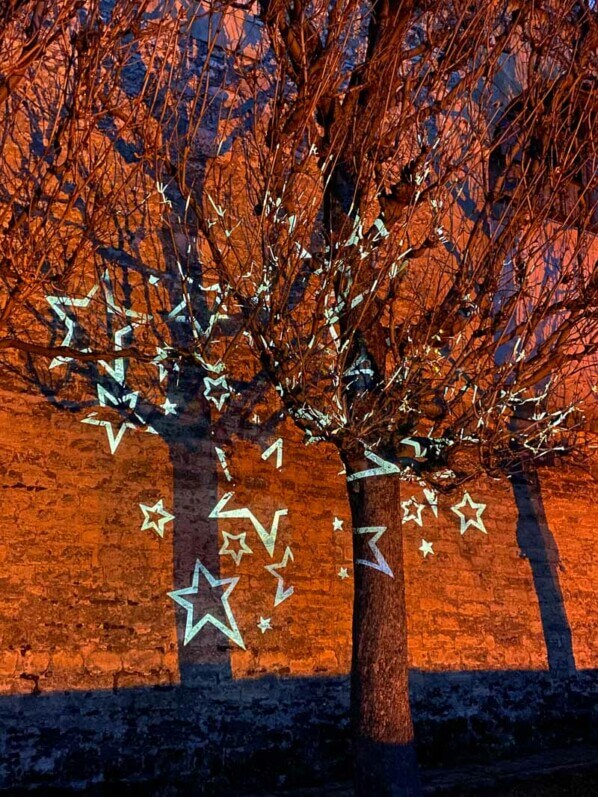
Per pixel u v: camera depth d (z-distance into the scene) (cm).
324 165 580
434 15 629
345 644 728
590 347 613
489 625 819
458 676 782
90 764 583
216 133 711
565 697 852
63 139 616
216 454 705
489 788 673
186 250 731
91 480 640
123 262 696
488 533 848
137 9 555
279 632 695
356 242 565
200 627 657
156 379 691
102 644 610
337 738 699
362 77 611
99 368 666
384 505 559
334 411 546
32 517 609
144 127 598
